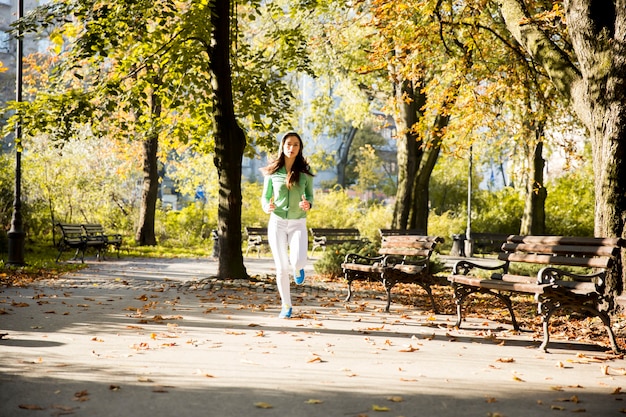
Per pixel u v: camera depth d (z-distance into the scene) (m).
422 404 4.88
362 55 23.94
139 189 35.16
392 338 7.92
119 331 7.94
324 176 77.19
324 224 35.75
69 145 31.03
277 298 11.89
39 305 10.20
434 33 14.80
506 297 8.80
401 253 11.07
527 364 6.51
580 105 9.98
